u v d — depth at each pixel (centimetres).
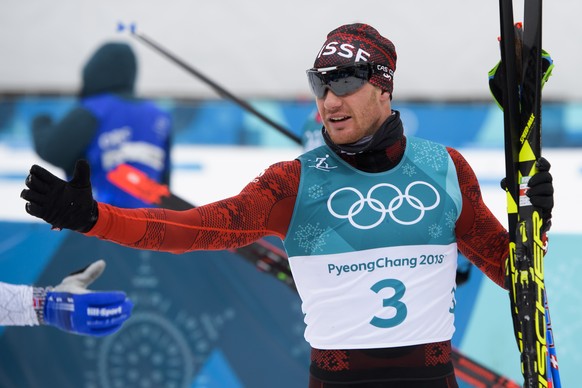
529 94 814
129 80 1783
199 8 1838
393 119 795
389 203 781
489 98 1797
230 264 1638
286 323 1623
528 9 830
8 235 1677
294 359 1620
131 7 1848
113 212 707
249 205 768
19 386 1645
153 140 1725
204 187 1730
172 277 1642
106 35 1847
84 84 1767
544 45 1792
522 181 802
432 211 786
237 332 1631
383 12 1823
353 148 783
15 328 1650
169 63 1836
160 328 1639
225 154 1738
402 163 799
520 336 796
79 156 1720
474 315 1593
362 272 774
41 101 1764
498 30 1806
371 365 773
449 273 800
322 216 779
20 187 1712
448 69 1812
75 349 1648
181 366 1636
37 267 1664
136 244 722
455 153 827
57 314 919
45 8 1848
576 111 1697
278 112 1750
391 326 771
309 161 801
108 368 1647
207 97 1830
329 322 780
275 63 1841
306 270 786
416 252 778
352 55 774
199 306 1639
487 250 834
